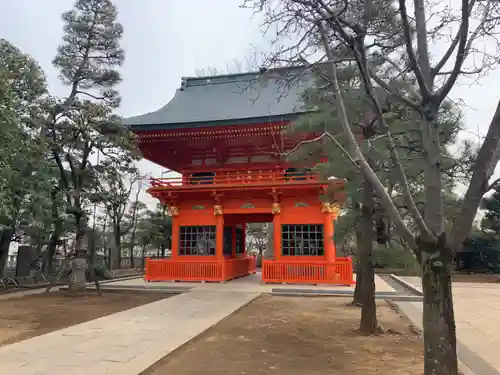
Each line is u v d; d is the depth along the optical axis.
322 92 11.98
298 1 6.39
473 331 11.11
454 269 36.81
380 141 9.65
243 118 21.16
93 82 24.42
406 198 5.53
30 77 19.17
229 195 23.47
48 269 25.19
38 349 8.41
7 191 14.98
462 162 9.48
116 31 24.77
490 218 33.78
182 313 13.05
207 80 29.81
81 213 23.97
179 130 22.61
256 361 7.69
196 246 23.94
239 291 19.00
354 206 12.73
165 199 24.00
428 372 5.19
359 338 9.71
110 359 7.64
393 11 8.24
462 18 5.32
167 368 7.25
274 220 22.72
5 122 12.43
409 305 15.56
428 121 5.84
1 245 22.20
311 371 7.07
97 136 22.47
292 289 18.81
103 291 19.88
